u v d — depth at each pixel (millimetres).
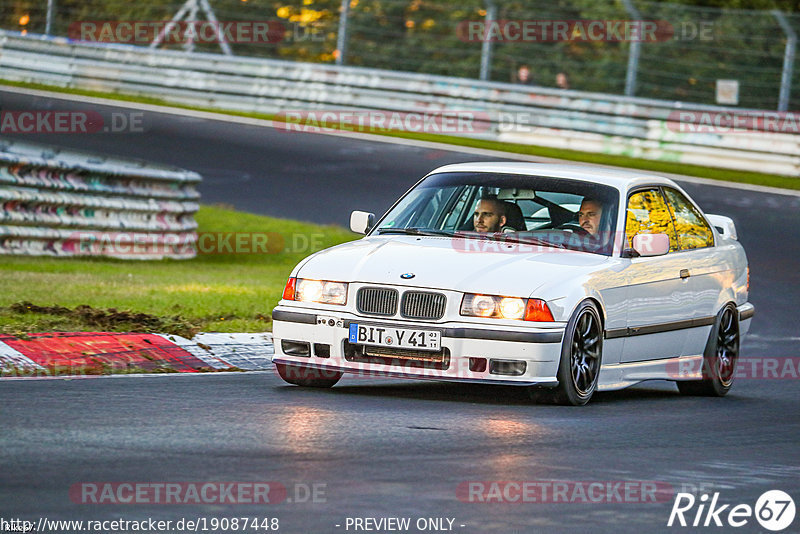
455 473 16312
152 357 26859
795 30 80188
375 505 14266
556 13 101188
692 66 98875
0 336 25875
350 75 85812
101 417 19266
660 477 16953
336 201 63125
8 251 44250
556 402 23812
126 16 105000
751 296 47469
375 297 23453
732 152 76750
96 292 36094
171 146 73750
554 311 23078
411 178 68875
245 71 88062
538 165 27656
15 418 18734
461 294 23062
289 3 107812
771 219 62469
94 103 85750
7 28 103500
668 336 26609
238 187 65000
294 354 24188
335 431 19125
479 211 25953
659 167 75688
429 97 83812
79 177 46812
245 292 39750
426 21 105562
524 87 81938
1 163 43000
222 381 24797
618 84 99500
